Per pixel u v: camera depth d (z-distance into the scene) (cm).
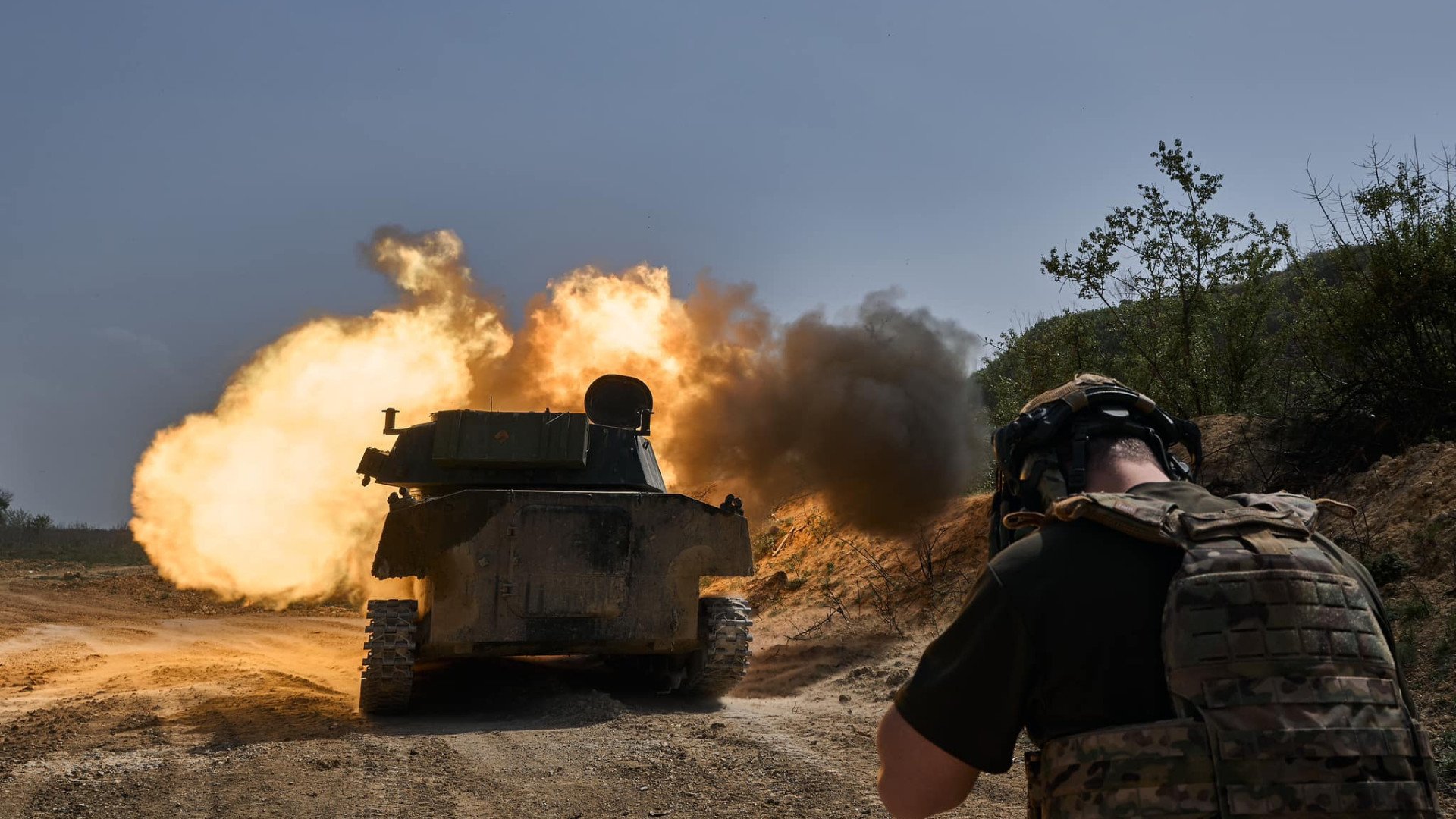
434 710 1067
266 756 793
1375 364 1145
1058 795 173
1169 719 168
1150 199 1630
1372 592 183
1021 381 1778
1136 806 162
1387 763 160
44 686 1329
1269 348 1541
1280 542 176
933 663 188
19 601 2592
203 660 1594
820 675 1245
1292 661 163
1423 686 730
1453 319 1079
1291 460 1175
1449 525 878
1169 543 177
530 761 770
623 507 1085
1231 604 168
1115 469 205
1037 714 183
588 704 1001
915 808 187
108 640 1933
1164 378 1598
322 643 1898
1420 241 1100
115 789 702
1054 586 179
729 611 1110
